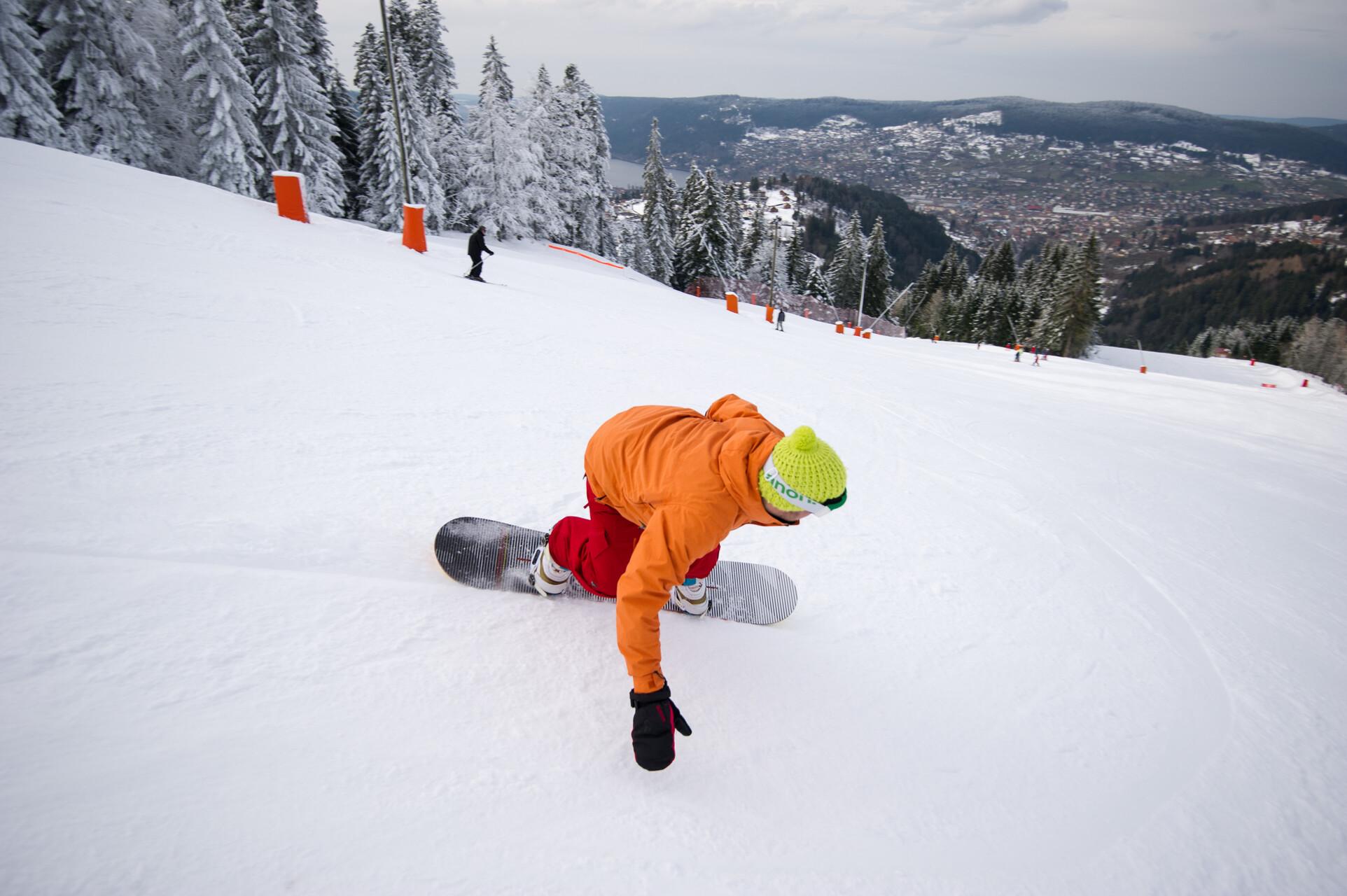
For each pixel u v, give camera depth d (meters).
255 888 1.12
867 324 72.62
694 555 1.56
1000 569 3.10
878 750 1.83
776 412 5.47
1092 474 5.16
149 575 1.80
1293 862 1.67
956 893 1.46
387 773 1.42
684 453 1.65
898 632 2.43
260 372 3.67
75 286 4.30
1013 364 22.73
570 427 3.83
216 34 22.36
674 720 1.57
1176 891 1.55
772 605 2.33
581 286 14.77
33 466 2.22
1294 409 12.52
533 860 1.32
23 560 1.73
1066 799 1.78
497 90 37.19
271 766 1.36
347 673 1.64
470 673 1.75
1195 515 4.57
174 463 2.48
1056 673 2.35
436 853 1.28
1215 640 2.77
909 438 5.36
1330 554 4.31
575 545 1.99
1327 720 2.29
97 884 1.06
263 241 7.65
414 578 2.09
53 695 1.38
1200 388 15.74
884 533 3.29
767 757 1.74
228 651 1.62
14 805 1.15
